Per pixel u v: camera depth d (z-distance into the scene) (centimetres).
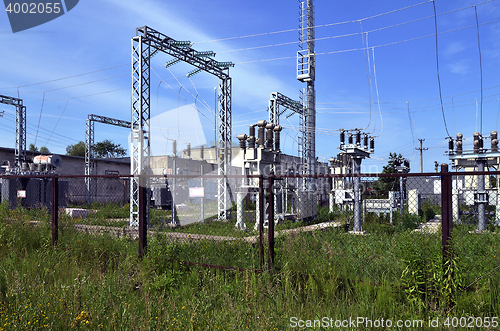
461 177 1639
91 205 2280
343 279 516
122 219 1609
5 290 482
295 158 2861
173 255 636
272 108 2366
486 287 440
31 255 672
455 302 420
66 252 685
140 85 1402
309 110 2106
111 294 469
